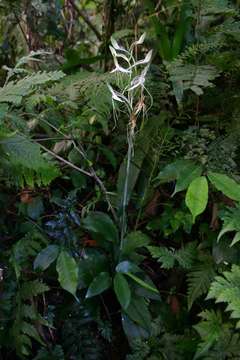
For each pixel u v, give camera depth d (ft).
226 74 3.32
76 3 4.85
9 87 2.75
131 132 2.95
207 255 3.02
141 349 2.89
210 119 3.35
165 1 4.04
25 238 3.07
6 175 2.98
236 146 3.06
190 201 2.67
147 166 3.35
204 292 2.89
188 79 3.00
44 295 3.12
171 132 3.26
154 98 3.37
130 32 3.76
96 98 3.18
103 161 3.59
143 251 3.29
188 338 2.93
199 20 3.54
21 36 4.30
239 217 2.67
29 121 3.38
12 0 4.03
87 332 3.03
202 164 2.93
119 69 2.81
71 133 3.30
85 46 4.73
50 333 3.08
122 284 2.88
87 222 3.03
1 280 3.02
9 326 3.03
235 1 3.88
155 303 3.10
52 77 2.77
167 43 3.51
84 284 2.96
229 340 2.73
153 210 3.32
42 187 3.37
